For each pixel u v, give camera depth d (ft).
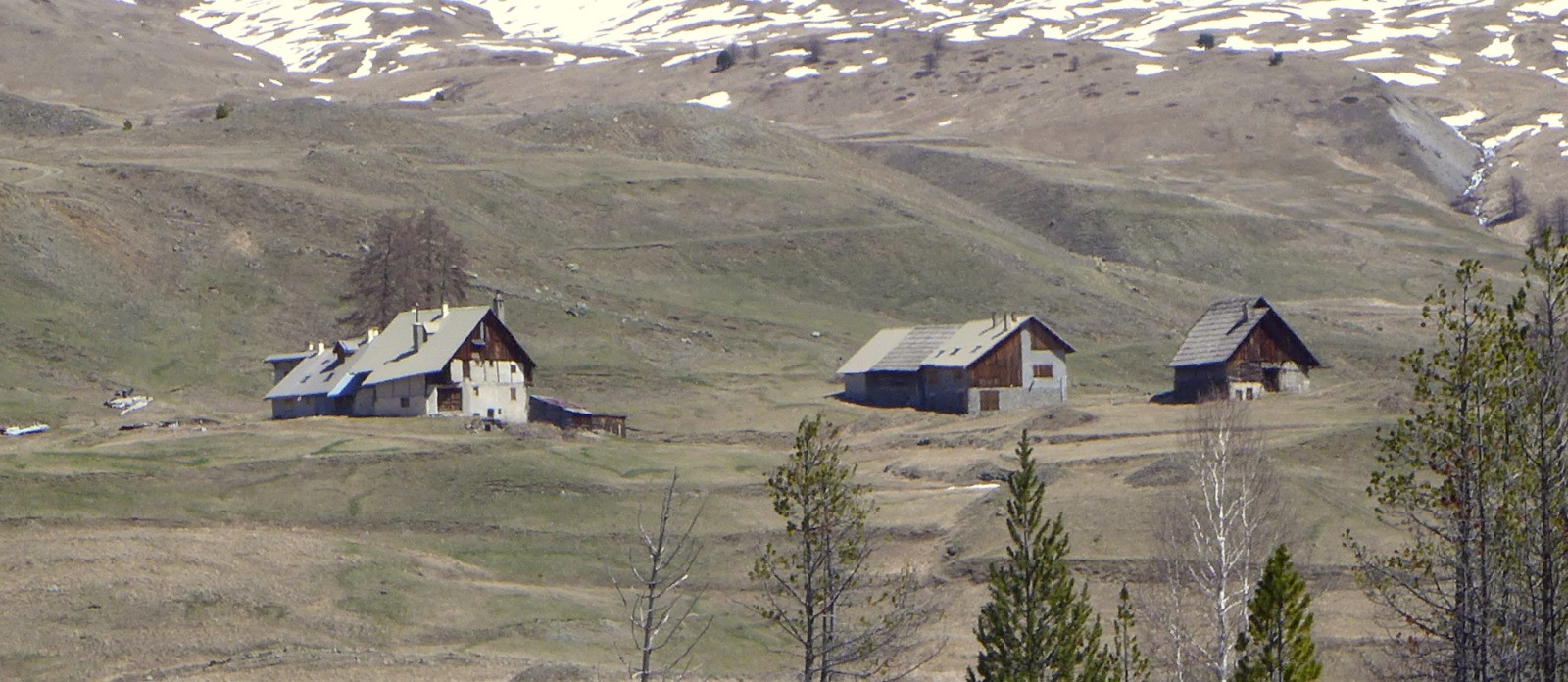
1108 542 634.02
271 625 573.74
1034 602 405.59
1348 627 510.58
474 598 616.39
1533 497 325.42
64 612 568.82
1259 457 594.24
